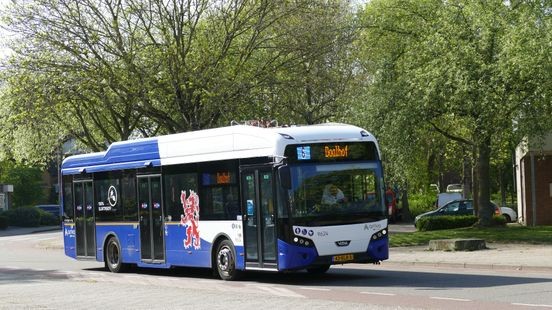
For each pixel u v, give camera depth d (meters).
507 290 14.60
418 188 62.66
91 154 24.55
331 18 33.78
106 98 31.83
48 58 31.77
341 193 17.22
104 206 23.66
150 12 31.80
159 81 31.47
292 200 16.75
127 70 31.09
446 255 23.66
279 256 16.83
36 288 18.16
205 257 19.36
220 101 31.33
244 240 18.02
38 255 34.66
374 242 17.36
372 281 17.50
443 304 12.70
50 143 42.22
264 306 13.09
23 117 32.28
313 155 17.14
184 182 20.16
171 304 14.05
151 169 21.47
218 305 13.54
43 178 88.56
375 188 17.61
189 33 32.56
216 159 18.98
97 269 25.22
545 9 30.64
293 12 32.47
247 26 32.44
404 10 34.59
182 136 20.30
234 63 32.66
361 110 34.09
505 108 29.67
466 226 37.59
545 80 28.73
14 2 31.36
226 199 18.62
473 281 16.58
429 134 37.50
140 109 32.38
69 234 25.53
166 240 20.83
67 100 32.25
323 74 35.19
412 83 31.27
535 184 40.69
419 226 38.03
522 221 44.69
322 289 16.05
